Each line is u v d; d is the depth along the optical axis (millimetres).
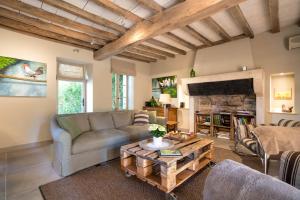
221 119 4512
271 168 2520
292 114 3514
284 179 1202
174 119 5465
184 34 3975
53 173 2430
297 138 2037
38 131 3803
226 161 898
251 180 709
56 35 3721
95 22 3092
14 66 3441
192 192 1965
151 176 2021
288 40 3578
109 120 3697
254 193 663
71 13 2814
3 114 3342
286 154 1254
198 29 3691
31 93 3676
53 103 4039
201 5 2199
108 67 5164
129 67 5762
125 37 3502
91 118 3408
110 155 2926
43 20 3098
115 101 5676
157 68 6199
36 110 3777
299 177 1110
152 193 1951
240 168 804
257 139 2344
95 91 4855
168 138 2736
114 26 3238
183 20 2457
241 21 3205
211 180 832
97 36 3666
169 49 4871
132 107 5973
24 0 2473
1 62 3281
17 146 3516
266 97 3889
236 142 3385
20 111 3555
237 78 3994
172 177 1823
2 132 3338
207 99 5004
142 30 3062
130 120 4156
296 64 3508
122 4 2625
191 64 5242
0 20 2938
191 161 2195
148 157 1954
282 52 3666
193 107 5070
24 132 3611
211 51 4633
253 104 4219
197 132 5023
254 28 3715
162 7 2682
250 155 3152
